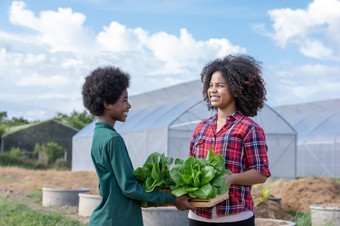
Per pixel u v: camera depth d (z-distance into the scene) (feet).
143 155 53.67
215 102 8.41
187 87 61.98
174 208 18.04
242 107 8.44
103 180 8.14
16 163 78.59
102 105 8.45
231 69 8.25
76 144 73.87
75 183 46.75
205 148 8.34
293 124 71.20
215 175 7.61
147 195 7.81
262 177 7.84
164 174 8.32
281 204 29.32
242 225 7.82
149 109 61.46
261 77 8.64
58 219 22.44
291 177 54.70
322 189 29.60
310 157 65.26
